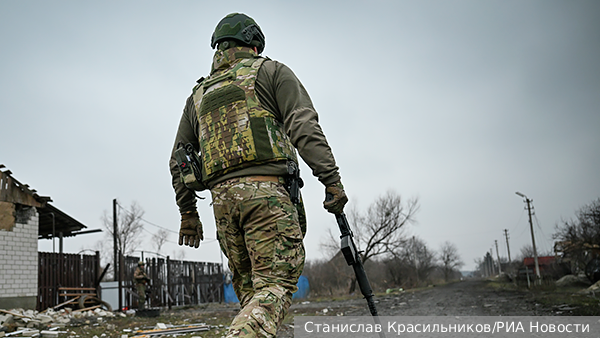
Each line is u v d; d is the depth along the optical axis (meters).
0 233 12.62
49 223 16.33
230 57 2.11
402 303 13.05
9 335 7.98
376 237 31.06
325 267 35.22
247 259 2.01
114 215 26.45
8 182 13.01
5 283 12.59
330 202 1.87
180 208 2.38
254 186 1.86
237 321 1.62
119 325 9.52
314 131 1.86
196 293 21.28
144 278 14.76
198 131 2.22
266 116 1.93
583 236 23.22
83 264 15.13
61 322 10.59
